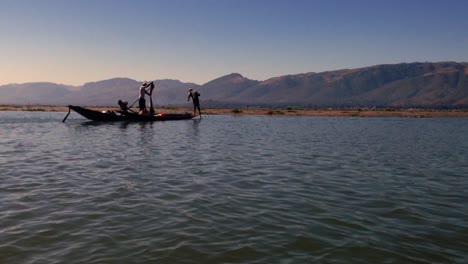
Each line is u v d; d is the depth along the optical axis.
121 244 7.61
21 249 7.32
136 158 17.69
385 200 11.06
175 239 7.89
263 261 7.02
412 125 49.44
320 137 30.50
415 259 7.19
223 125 43.66
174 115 49.19
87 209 9.70
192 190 11.80
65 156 18.03
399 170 15.91
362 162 17.86
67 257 7.02
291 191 11.95
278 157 19.03
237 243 7.77
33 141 24.23
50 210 9.58
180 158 18.00
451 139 29.98
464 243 7.96
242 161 17.55
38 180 12.79
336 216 9.52
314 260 7.09
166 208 9.90
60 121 44.09
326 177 14.20
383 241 7.98
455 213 9.91
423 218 9.47
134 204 10.19
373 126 46.28
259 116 72.06
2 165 15.48
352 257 7.23
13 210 9.53
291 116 73.62
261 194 11.52
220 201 10.65
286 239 8.01
